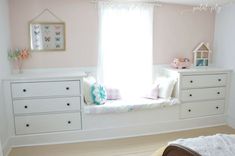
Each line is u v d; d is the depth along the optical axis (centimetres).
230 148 151
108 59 339
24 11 308
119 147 286
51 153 270
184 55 379
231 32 345
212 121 359
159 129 331
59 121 295
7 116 279
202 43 376
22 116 284
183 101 336
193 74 333
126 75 349
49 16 316
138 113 318
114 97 329
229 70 348
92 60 340
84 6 324
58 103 291
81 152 273
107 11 329
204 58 384
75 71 332
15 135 286
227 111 365
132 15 338
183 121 342
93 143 297
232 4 339
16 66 314
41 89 283
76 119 299
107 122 309
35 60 321
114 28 334
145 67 354
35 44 317
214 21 383
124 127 315
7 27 294
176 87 334
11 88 275
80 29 328
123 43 341
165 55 369
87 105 302
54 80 285
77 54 333
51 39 321
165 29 361
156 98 331
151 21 345
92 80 319
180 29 369
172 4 356
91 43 335
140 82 355
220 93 354
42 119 289
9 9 303
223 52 364
